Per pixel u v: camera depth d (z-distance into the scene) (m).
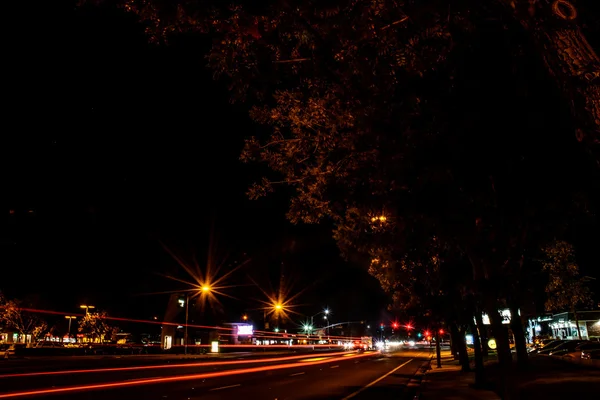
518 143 8.36
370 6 6.00
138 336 89.31
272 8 6.24
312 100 10.00
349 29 6.03
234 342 83.00
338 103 9.55
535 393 15.08
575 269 29.91
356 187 10.85
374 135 8.93
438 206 10.07
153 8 6.14
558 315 57.81
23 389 17.95
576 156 8.37
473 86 7.67
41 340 68.06
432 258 17.69
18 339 68.19
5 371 26.98
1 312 60.06
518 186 9.66
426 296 22.55
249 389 20.11
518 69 6.79
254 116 10.91
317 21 6.12
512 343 61.12
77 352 51.97
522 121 7.90
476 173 8.88
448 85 7.89
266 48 7.18
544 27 3.38
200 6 6.16
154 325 91.25
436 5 5.77
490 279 11.85
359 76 7.62
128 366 33.22
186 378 24.70
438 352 36.97
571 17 3.26
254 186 11.91
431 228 11.51
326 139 10.56
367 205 10.84
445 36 7.03
